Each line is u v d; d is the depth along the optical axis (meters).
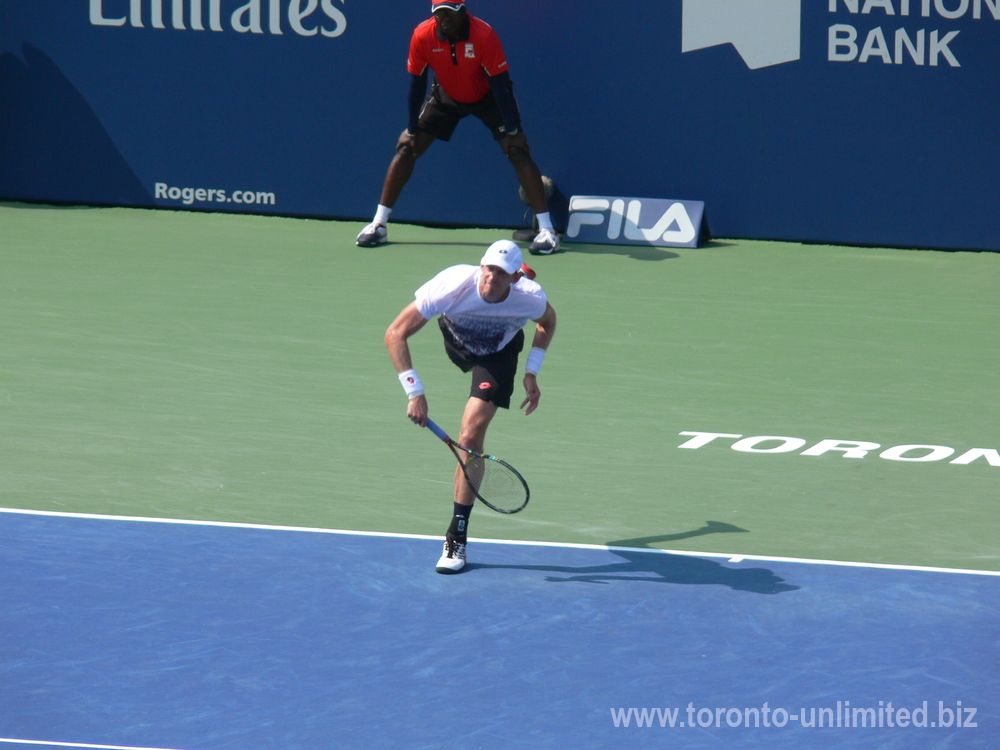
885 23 52.06
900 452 31.91
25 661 19.72
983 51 51.75
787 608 22.45
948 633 21.42
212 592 22.69
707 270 50.31
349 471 29.73
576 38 53.66
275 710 18.34
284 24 55.16
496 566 24.36
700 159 54.16
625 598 22.84
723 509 27.84
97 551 24.48
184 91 56.16
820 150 53.47
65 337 39.84
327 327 41.75
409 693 18.97
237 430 32.38
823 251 53.56
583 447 31.94
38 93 56.66
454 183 55.62
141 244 51.75
